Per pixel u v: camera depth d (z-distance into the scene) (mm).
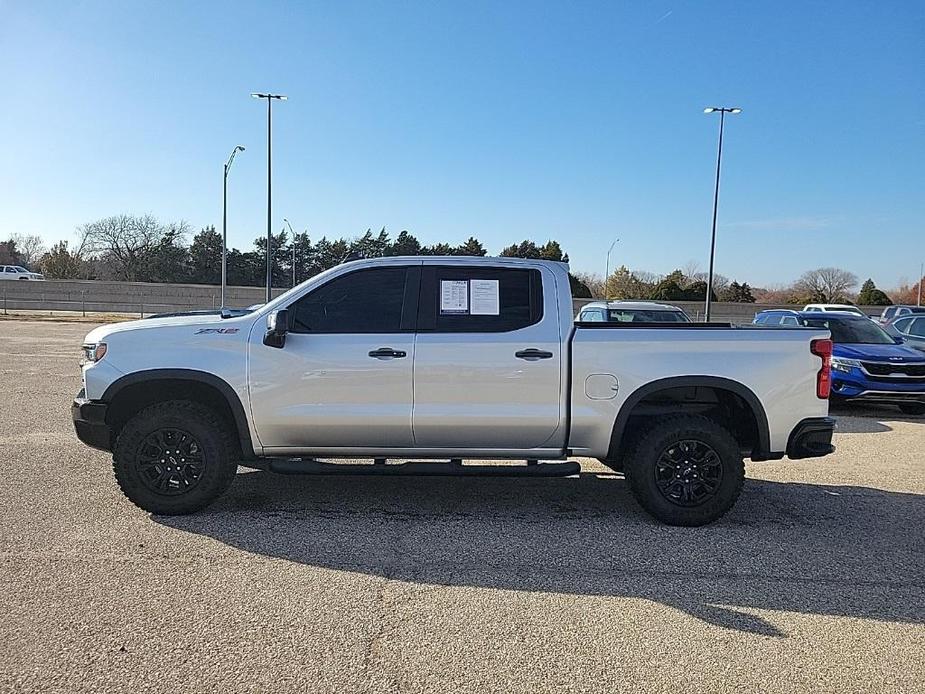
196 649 3352
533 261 5586
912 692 3137
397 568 4441
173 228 77250
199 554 4602
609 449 5469
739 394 5402
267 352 5336
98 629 3531
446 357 5332
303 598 3953
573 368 5363
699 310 44531
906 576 4492
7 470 6602
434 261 5531
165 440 5332
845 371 11219
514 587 4184
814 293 65000
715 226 34875
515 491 6316
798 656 3432
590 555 4762
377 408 5352
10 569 4277
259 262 73062
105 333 5465
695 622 3773
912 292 73750
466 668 3242
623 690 3094
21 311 44125
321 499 5934
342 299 5473
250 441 5414
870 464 7766
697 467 5387
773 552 4895
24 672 3123
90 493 5895
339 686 3068
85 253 76500
